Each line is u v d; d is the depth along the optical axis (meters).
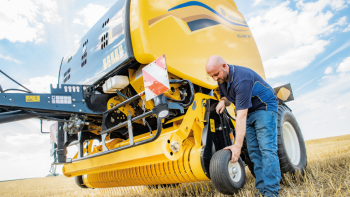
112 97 3.30
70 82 3.97
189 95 2.97
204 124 2.89
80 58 3.79
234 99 2.51
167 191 3.74
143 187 4.45
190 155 2.75
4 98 2.49
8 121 2.61
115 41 2.92
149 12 2.77
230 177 2.55
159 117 2.20
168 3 3.09
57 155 3.35
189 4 3.48
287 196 2.41
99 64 3.20
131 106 3.41
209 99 3.02
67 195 5.97
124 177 3.66
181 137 2.48
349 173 2.97
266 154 2.32
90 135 3.60
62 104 2.85
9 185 17.05
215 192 3.16
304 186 2.80
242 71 2.34
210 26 3.80
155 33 2.76
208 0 4.02
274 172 2.28
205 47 3.49
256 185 2.53
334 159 4.34
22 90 2.77
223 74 2.34
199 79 3.13
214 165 2.52
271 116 2.42
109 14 3.29
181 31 3.14
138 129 3.81
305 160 3.61
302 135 3.81
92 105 3.08
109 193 4.55
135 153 2.60
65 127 3.15
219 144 2.93
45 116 2.91
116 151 2.68
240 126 2.27
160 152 2.34
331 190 2.45
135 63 2.79
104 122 3.09
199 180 2.76
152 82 2.30
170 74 2.91
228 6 4.67
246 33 4.90
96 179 4.20
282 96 4.03
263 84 2.47
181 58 2.99
